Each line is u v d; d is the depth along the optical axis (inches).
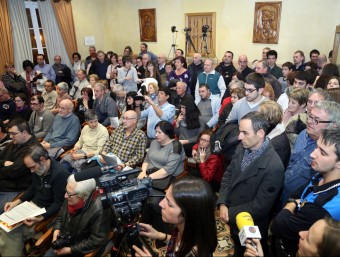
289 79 139.6
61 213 82.4
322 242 39.5
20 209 88.5
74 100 202.4
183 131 134.8
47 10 290.8
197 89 180.9
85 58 333.4
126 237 54.3
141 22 309.9
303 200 58.4
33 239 92.7
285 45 228.4
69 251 72.4
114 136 124.0
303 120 89.6
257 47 243.4
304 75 117.6
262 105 79.6
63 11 299.1
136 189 53.4
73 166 124.6
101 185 53.9
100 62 279.9
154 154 108.5
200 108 151.0
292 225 55.7
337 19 201.8
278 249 61.1
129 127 118.6
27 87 239.0
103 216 72.2
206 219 43.6
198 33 272.8
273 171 66.4
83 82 226.2
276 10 224.1
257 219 70.4
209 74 175.9
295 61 196.1
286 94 121.7
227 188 78.6
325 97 77.0
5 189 103.7
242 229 50.7
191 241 43.9
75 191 71.5
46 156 86.6
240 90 122.3
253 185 69.0
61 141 140.9
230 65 206.7
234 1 244.5
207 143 107.7
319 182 57.1
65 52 312.8
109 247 74.7
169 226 93.9
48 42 297.6
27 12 280.4
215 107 148.7
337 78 105.8
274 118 76.2
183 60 195.3
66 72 284.2
